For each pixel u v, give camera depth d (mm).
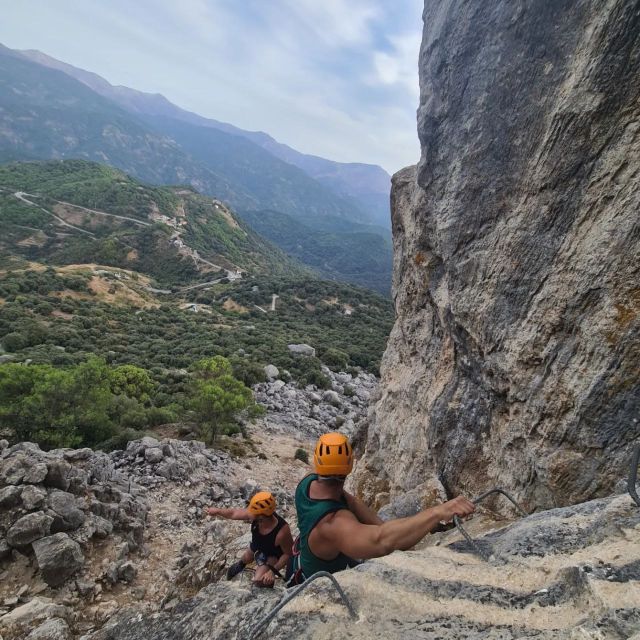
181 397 33219
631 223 4508
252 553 5262
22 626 8227
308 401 41000
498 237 6016
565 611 2545
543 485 5164
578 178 5012
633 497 3125
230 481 19281
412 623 2719
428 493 6926
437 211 7148
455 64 6801
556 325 5137
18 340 50875
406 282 9656
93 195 159375
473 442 6590
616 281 4602
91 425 22000
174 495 15930
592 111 4805
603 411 4641
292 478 22766
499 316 5898
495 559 3246
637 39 4434
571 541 3170
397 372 10047
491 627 2574
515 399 5652
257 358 50562
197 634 3396
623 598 2352
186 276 126250
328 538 2721
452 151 6895
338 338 76000
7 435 20578
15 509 10430
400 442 8953
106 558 10703
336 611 2898
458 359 7094
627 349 4492
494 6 6090
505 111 5922
